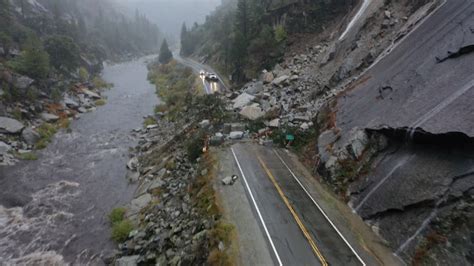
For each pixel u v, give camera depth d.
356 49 32.62
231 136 30.73
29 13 90.94
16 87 44.28
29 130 38.03
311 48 45.69
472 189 12.46
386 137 18.61
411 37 24.48
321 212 17.83
